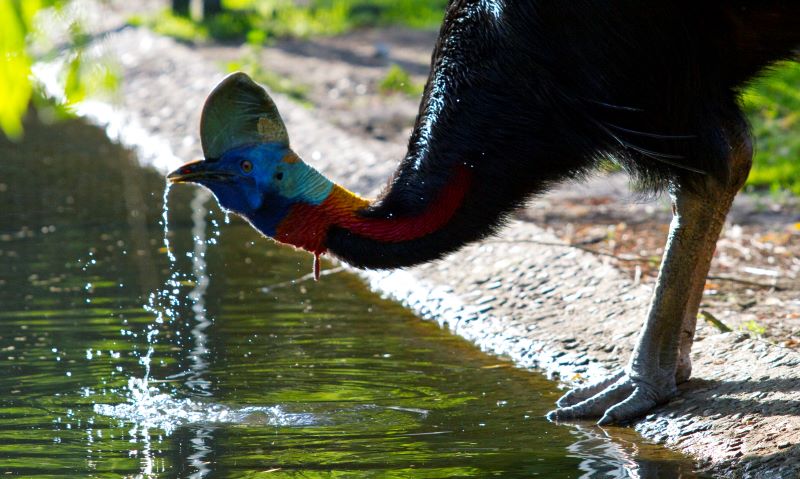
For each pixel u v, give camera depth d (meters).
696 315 8.35
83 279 11.66
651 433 7.70
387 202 7.27
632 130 7.29
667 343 8.07
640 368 8.10
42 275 11.81
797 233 12.80
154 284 11.48
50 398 8.40
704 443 7.35
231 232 13.80
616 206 14.21
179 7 31.31
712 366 8.52
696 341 9.05
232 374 8.96
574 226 13.27
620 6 7.09
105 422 7.89
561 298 10.46
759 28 7.52
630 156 7.44
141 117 21.73
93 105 23.27
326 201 7.24
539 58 7.14
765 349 8.55
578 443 7.51
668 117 7.35
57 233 13.70
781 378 7.96
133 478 6.86
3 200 15.58
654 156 7.38
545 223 13.47
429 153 7.27
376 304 11.19
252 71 23.27
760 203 14.22
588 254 11.30
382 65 25.19
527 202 7.45
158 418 7.96
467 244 7.34
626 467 7.04
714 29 7.39
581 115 7.23
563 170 7.38
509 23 7.18
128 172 17.56
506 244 11.96
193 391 8.54
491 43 7.23
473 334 10.28
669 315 8.02
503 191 7.27
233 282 11.69
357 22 31.66
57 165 18.16
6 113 4.71
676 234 7.91
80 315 10.47
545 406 8.32
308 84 23.09
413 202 7.23
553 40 7.14
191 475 6.89
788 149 16.23
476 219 7.27
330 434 7.64
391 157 16.09
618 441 7.57
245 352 9.52
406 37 29.31
